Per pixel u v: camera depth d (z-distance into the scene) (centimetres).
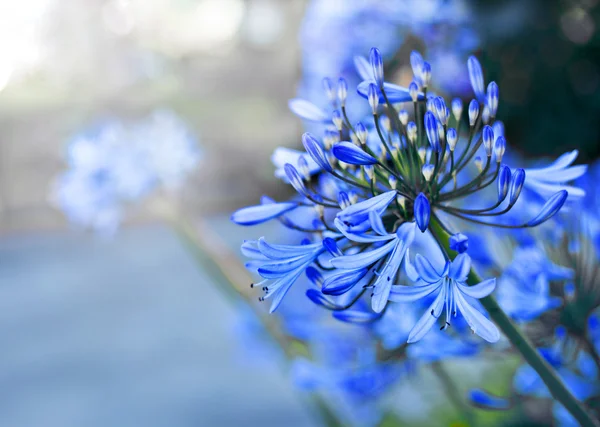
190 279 384
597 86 466
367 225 56
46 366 285
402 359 75
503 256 71
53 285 385
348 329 81
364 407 89
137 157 114
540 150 471
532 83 468
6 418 241
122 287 372
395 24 97
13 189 443
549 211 58
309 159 61
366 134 59
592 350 68
